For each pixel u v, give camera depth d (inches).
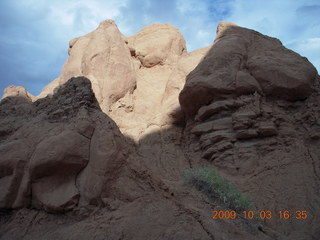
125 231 196.5
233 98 413.1
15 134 271.7
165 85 592.7
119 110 507.8
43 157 233.9
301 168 328.5
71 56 577.3
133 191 228.8
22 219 230.1
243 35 505.0
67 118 270.8
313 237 244.4
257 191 316.5
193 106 443.2
